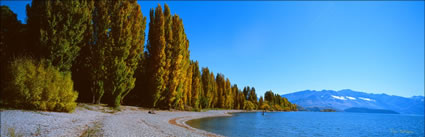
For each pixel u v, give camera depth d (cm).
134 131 1602
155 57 4625
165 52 4909
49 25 2650
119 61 3500
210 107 9262
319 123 5359
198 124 3155
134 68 3912
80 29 3039
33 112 1927
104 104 3488
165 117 3491
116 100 3447
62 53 2694
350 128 4334
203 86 8300
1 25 2833
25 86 2059
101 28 3512
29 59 2275
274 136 2467
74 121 1769
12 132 1062
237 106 12788
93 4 3588
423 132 3912
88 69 3381
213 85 9600
